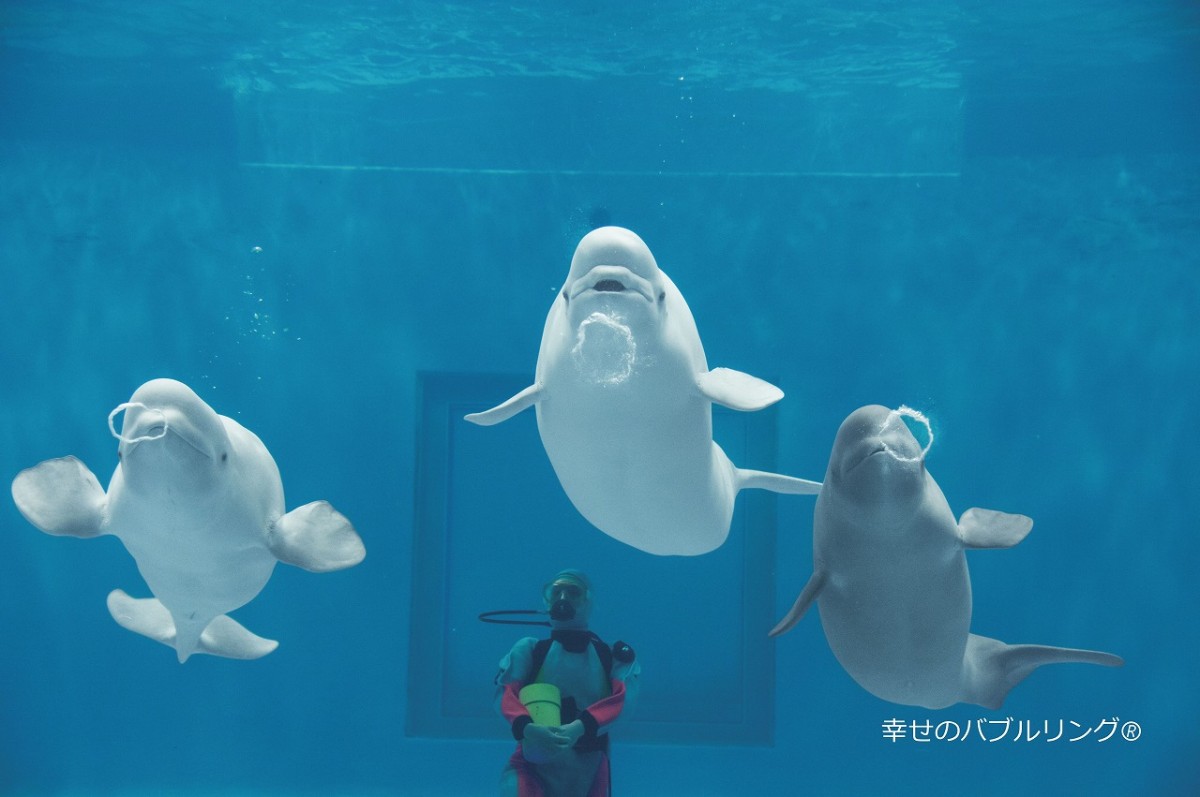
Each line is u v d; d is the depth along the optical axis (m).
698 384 5.11
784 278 10.05
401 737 9.57
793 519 9.68
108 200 10.20
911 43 9.51
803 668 9.56
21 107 10.27
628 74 10.15
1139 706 9.62
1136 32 9.24
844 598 4.67
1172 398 9.90
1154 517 9.80
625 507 5.46
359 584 9.66
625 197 10.16
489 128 10.29
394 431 9.84
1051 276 10.02
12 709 9.66
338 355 9.97
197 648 6.16
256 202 10.16
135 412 4.47
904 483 4.21
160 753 9.62
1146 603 9.71
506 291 10.04
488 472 10.10
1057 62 9.77
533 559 10.04
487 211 10.14
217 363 10.05
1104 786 9.55
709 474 5.47
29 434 10.05
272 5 9.15
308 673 9.63
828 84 10.06
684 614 9.98
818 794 9.48
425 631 9.91
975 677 5.14
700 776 9.46
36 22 9.51
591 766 5.04
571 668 5.25
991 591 9.73
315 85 10.27
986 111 10.11
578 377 4.91
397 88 10.38
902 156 10.16
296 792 9.57
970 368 9.95
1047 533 9.80
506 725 9.84
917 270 10.04
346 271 10.07
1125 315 9.98
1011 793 9.53
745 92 10.20
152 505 4.64
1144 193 9.98
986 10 8.99
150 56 10.12
